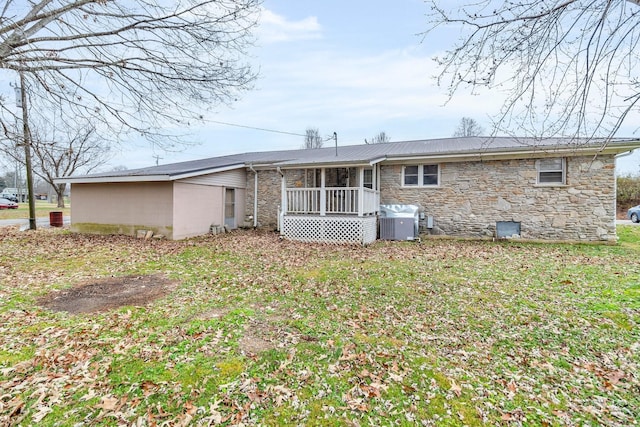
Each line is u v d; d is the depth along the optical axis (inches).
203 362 118.8
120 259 302.2
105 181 463.5
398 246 385.4
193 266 274.1
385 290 206.2
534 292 199.3
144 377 109.4
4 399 97.5
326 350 128.8
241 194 576.7
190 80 224.5
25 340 134.8
